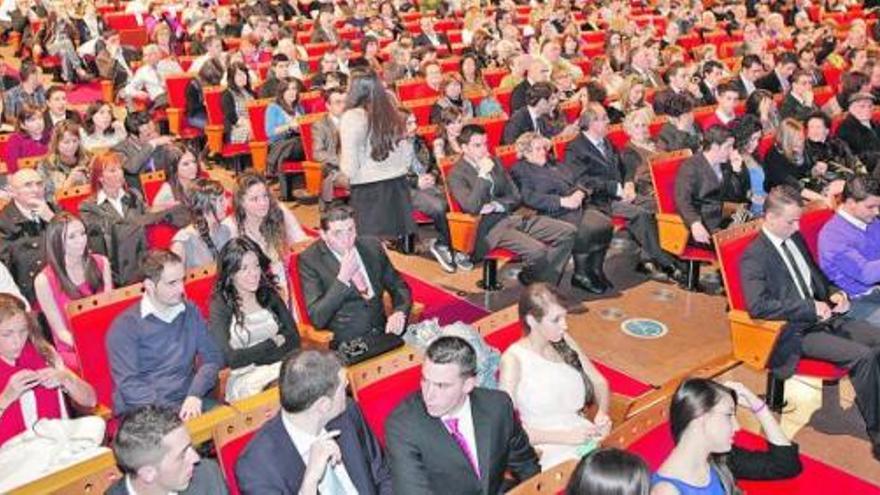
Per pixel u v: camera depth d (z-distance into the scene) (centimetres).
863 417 461
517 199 650
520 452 330
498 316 403
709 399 288
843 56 1209
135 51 1363
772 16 1466
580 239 650
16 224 545
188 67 1177
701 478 292
